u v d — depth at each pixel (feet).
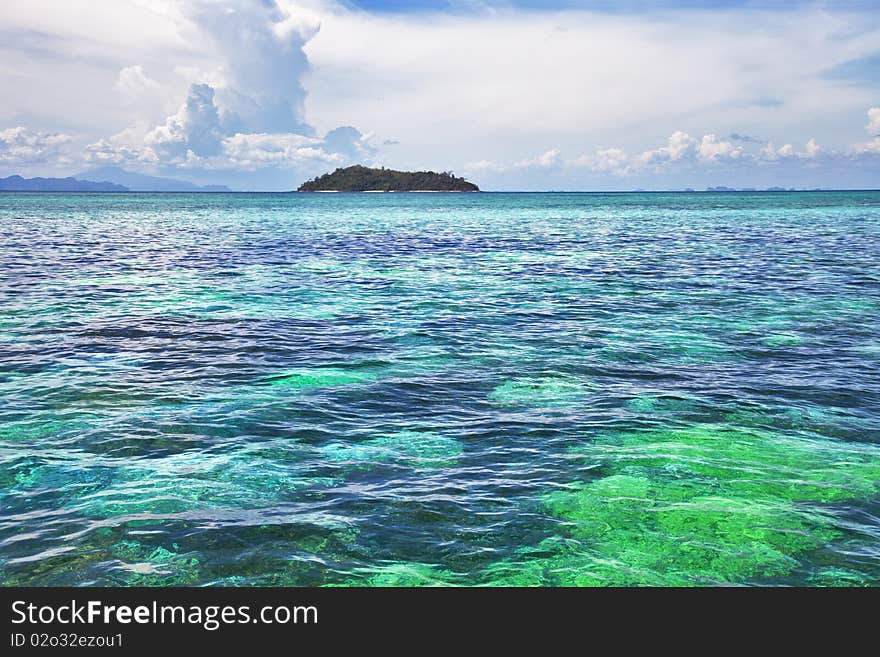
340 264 122.21
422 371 51.39
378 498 30.48
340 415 41.47
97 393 44.73
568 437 38.19
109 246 151.43
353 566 25.36
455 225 256.32
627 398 45.19
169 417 40.42
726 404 44.06
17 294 83.25
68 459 34.04
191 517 28.45
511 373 51.01
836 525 28.43
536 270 113.80
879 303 80.64
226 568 25.03
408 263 124.36
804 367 53.06
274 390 46.14
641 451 36.19
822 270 111.75
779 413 42.34
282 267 116.88
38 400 43.06
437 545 26.78
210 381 48.03
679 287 93.97
